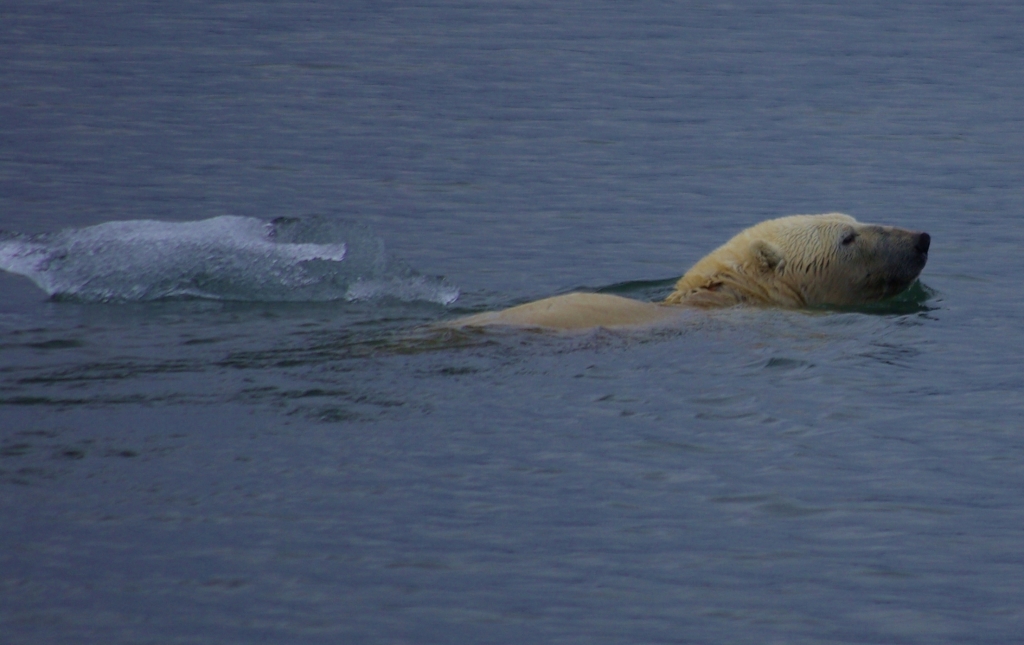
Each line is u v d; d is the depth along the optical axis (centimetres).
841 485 2302
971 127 7006
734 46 9850
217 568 1936
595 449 2433
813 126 7094
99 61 8888
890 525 2145
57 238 4097
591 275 4309
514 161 6281
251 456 2341
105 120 7044
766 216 5200
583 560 2006
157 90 7931
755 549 2055
